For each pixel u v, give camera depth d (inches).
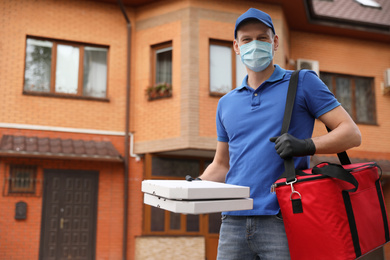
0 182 416.2
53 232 423.8
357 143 66.7
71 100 454.6
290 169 63.0
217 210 58.6
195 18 450.9
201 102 437.4
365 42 555.5
